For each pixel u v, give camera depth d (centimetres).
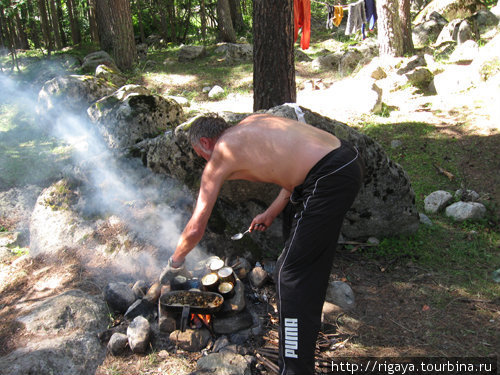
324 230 199
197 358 242
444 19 1330
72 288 300
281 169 211
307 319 200
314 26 1706
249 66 1082
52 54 1372
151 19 1888
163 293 270
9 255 371
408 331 257
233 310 260
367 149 330
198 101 823
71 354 238
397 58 887
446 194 421
